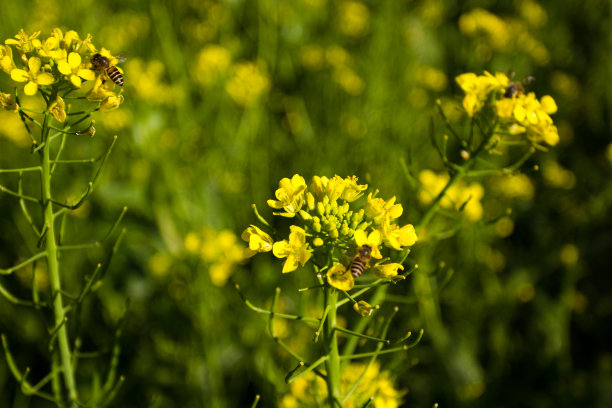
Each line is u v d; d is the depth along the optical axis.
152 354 0.71
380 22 1.12
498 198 0.92
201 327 0.66
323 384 0.56
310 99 1.06
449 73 1.19
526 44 1.17
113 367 0.54
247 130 0.92
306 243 0.47
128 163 0.84
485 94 0.54
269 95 1.05
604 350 0.86
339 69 1.04
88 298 0.73
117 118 0.80
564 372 0.78
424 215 0.56
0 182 0.84
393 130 0.95
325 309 0.47
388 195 0.82
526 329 0.84
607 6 1.31
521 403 0.77
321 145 0.93
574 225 0.90
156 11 0.88
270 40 1.04
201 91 0.99
